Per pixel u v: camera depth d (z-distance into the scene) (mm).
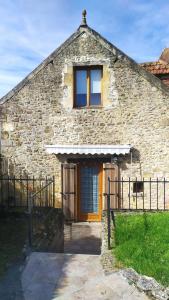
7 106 13938
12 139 14016
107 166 13711
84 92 13891
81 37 13430
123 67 13336
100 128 13664
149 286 6801
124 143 13586
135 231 9578
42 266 8109
